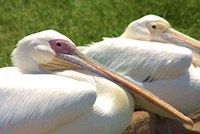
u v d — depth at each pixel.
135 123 10.66
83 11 15.93
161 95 10.36
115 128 8.95
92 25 15.01
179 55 10.23
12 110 8.48
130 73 10.38
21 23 15.08
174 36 11.11
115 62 10.44
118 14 15.84
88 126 8.70
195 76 10.34
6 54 13.16
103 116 8.75
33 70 9.09
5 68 9.32
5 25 15.06
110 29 14.88
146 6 16.23
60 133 8.62
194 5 16.14
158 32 11.12
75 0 16.55
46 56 9.05
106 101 8.91
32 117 8.45
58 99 8.50
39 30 14.70
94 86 8.70
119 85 9.16
